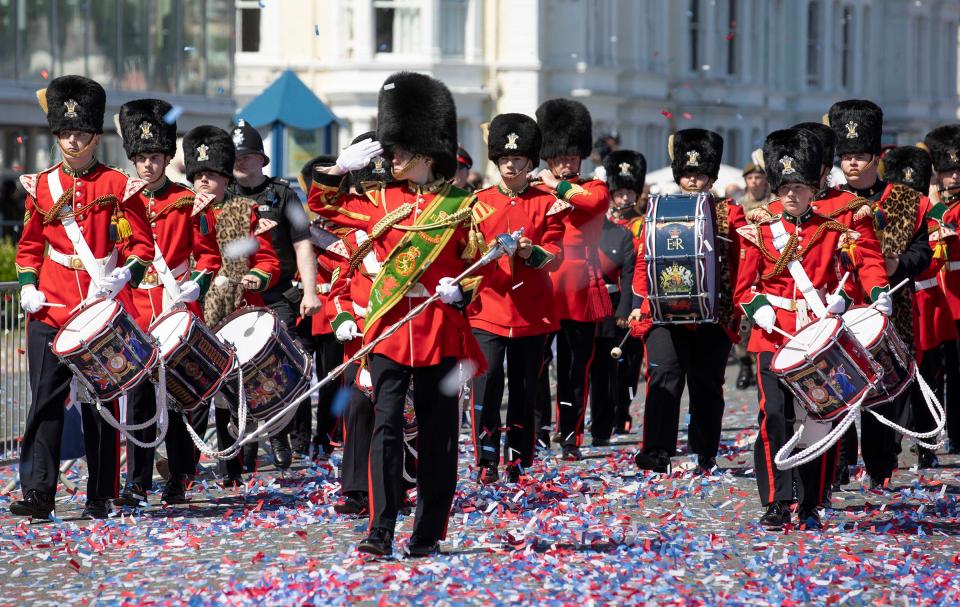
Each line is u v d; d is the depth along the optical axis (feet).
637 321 110.63
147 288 95.61
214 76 270.87
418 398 80.64
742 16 441.27
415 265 78.95
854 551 83.51
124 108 96.63
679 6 424.05
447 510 80.74
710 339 107.45
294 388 92.38
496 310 102.06
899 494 101.14
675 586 75.00
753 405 154.51
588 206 108.99
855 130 102.17
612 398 126.11
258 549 83.92
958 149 117.70
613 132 358.02
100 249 91.35
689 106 421.18
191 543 85.25
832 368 81.97
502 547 83.35
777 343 88.63
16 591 75.25
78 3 238.68
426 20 345.72
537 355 103.96
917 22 522.06
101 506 93.76
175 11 259.39
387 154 80.02
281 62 345.10
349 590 73.00
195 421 98.68
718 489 103.14
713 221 104.17
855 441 105.40
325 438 118.32
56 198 90.89
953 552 83.87
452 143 80.23
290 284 112.47
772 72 461.37
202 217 97.30
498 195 102.27
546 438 122.72
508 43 359.87
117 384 86.48
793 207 88.33
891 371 83.61
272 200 110.01
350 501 92.27
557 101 116.88
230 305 104.22
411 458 91.61
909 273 102.17
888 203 102.53
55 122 90.99
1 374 115.14
